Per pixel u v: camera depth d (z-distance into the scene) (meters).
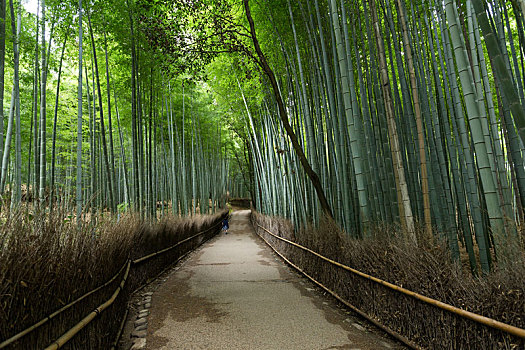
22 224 1.97
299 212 6.88
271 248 9.69
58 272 1.88
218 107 15.06
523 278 1.74
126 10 6.38
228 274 5.92
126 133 13.04
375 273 3.10
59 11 6.02
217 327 3.14
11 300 1.47
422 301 2.40
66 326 1.95
